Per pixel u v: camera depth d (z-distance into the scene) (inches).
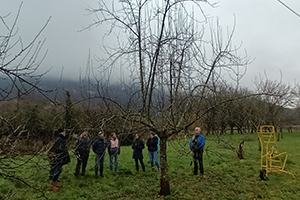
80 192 246.2
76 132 200.7
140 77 225.1
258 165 361.7
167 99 224.8
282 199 227.5
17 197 220.7
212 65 214.7
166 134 236.5
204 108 208.2
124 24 215.6
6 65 122.1
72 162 377.7
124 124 193.9
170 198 226.1
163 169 239.1
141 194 242.1
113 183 276.5
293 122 1003.3
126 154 478.6
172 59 209.8
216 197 231.8
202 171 308.7
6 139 144.5
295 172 316.5
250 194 241.6
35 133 211.6
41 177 282.5
